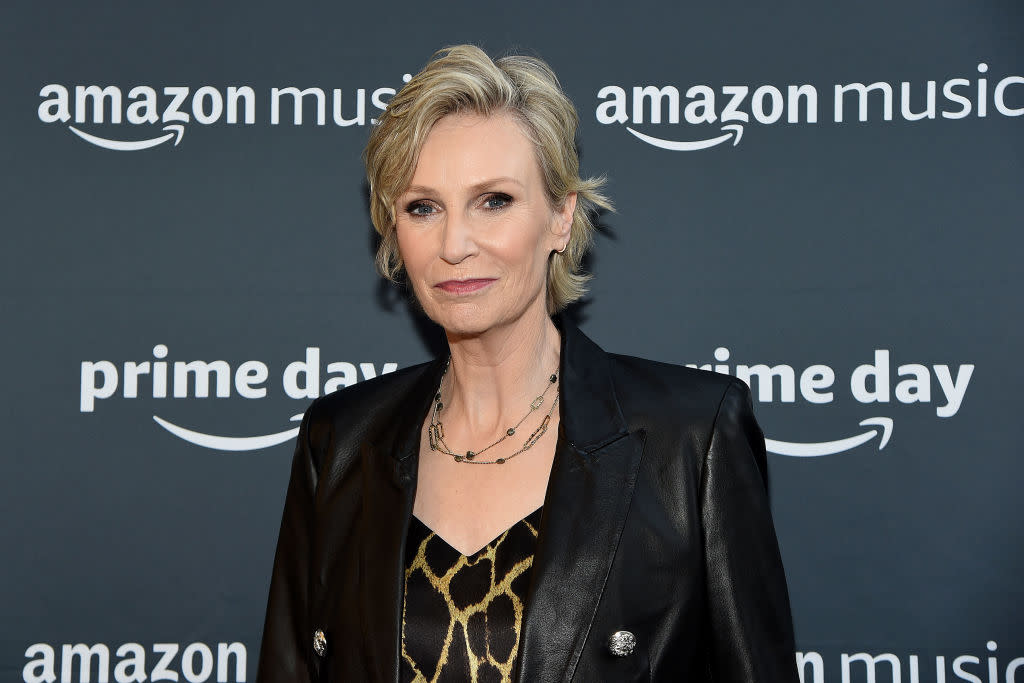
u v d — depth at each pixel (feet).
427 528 3.92
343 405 4.61
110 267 6.08
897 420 5.91
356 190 6.16
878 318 5.95
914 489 5.87
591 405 4.02
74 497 5.98
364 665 3.81
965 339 5.90
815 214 6.02
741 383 4.17
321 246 6.14
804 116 6.07
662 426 3.97
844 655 5.83
